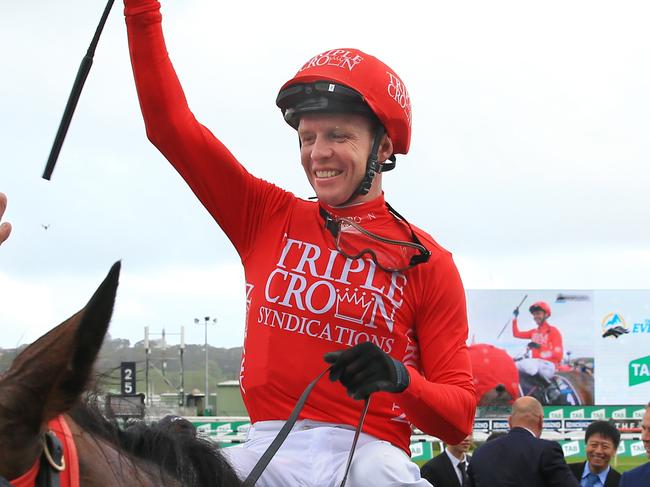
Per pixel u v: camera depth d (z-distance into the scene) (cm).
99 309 152
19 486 149
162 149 254
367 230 259
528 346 2216
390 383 217
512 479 571
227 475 210
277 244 261
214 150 256
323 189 253
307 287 253
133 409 208
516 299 2222
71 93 229
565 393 2198
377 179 266
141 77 248
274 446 215
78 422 180
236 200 263
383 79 254
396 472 238
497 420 1992
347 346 250
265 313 255
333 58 253
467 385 249
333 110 249
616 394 2197
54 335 156
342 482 220
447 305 258
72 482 161
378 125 256
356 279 252
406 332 257
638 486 594
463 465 664
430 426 238
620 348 2206
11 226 189
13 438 150
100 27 231
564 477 564
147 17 245
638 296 2212
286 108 262
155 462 194
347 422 248
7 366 163
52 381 153
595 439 687
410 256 257
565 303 2214
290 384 249
